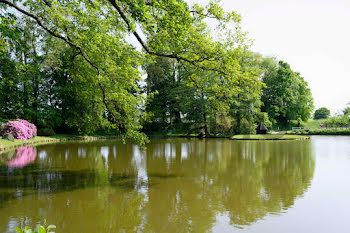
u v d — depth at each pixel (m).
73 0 9.40
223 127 33.03
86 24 9.48
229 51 8.91
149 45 8.51
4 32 6.78
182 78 36.94
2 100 23.89
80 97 11.34
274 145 21.66
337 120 45.31
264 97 47.22
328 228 4.89
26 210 5.90
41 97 27.89
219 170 10.60
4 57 21.47
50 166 11.53
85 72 10.69
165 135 37.09
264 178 9.09
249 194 7.11
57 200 6.63
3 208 6.04
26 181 8.69
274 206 6.15
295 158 13.92
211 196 6.96
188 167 11.27
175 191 7.43
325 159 13.47
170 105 39.12
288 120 49.62
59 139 26.25
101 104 11.25
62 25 8.52
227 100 10.59
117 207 6.10
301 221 5.22
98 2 8.50
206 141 26.41
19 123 22.12
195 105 32.72
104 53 9.55
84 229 4.88
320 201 6.47
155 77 38.47
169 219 5.34
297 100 45.81
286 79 44.81
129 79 10.79
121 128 9.88
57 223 5.16
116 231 4.77
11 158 13.88
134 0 5.82
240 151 17.28
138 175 9.63
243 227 4.93
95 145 21.23
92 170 10.63
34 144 21.86
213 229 4.87
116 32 10.11
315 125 53.66
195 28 8.48
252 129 34.03
